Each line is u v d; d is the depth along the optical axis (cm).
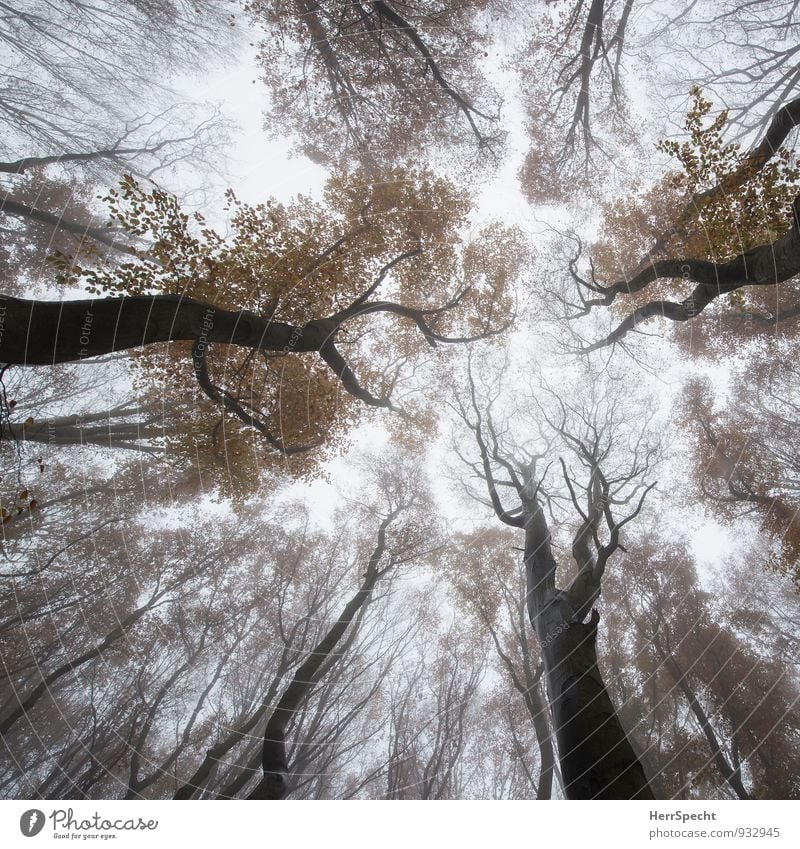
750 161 1280
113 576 1734
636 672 1844
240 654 1786
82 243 1479
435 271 1664
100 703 1638
